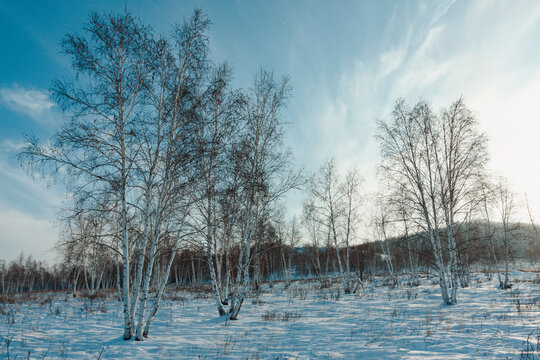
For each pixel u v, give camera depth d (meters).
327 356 6.92
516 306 12.20
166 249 10.56
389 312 12.94
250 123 12.47
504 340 7.25
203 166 10.34
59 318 12.59
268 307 15.70
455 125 16.67
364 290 23.33
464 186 16.30
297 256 53.25
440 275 15.16
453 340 7.62
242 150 11.91
